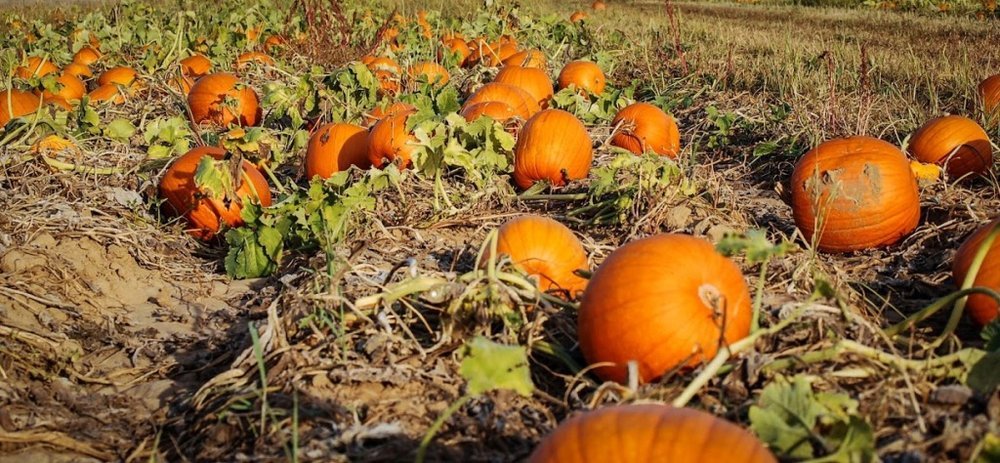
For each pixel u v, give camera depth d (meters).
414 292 1.91
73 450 1.65
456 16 8.31
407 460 1.46
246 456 1.53
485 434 1.53
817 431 1.34
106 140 3.53
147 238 2.66
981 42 6.60
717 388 1.55
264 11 6.84
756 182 3.42
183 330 2.20
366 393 1.69
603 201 2.81
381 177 2.79
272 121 4.15
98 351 2.08
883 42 6.80
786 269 2.24
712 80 5.03
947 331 1.74
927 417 1.44
